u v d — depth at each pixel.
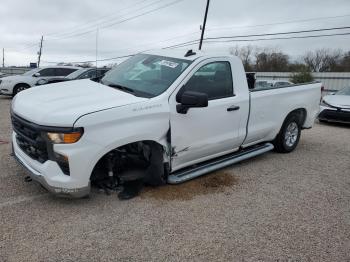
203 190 4.60
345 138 8.61
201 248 3.28
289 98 6.16
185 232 3.54
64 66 16.56
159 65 4.66
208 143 4.71
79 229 3.47
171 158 4.34
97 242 3.28
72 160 3.50
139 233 3.47
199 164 5.06
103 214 3.79
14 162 5.28
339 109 10.38
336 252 3.34
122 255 3.11
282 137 6.38
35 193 4.21
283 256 3.23
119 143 3.74
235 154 5.57
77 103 3.75
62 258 3.01
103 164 4.06
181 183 4.75
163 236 3.44
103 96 4.00
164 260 3.07
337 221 3.96
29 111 3.74
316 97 6.89
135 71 4.75
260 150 5.83
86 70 14.33
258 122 5.55
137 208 3.97
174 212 3.94
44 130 3.50
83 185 3.64
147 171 4.29
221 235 3.52
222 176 5.17
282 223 3.84
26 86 15.67
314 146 7.50
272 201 4.41
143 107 3.90
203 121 4.54
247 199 4.42
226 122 4.89
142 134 3.89
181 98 4.07
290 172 5.59
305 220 3.94
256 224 3.79
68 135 3.45
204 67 4.60
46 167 3.58
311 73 37.78
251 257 3.19
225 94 4.91
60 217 3.67
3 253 3.03
